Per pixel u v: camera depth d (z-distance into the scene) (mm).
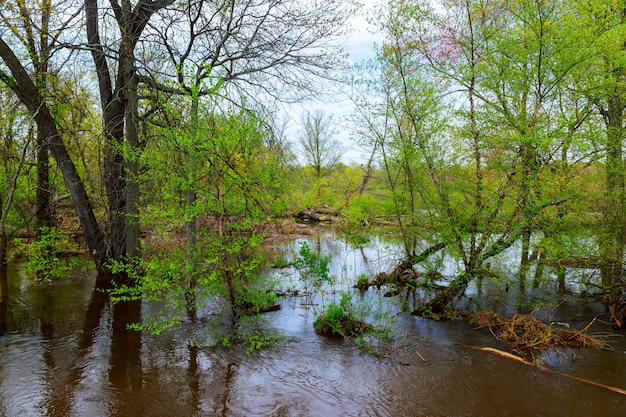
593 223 7918
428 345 7035
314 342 7164
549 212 7789
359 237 13281
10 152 11625
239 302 7348
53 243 11344
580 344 6934
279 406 5168
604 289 8414
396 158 8797
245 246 7059
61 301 9562
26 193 13672
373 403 5266
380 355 6602
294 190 9016
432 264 10781
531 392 5496
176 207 6934
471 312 8555
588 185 7723
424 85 8445
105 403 5168
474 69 7840
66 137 11602
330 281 10000
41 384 5609
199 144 6574
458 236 8070
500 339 7203
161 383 5703
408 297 9961
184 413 4992
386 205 9867
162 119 10016
